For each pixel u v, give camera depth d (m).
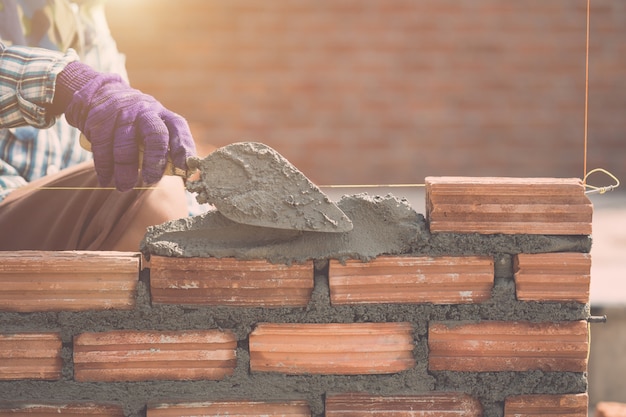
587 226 1.90
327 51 3.40
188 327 1.93
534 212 1.90
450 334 1.94
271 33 3.23
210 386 1.95
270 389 1.96
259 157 1.89
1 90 2.15
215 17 3.12
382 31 3.44
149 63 3.09
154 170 2.03
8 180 2.64
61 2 2.65
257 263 1.91
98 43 2.80
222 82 3.18
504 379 1.96
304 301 1.93
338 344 1.94
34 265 1.89
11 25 2.54
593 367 2.93
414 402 1.97
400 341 1.94
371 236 1.92
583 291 1.92
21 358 1.92
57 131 2.78
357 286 1.92
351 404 1.96
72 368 1.93
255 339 1.93
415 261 1.92
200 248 1.90
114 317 1.92
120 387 1.94
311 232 1.92
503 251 1.92
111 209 2.34
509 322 1.94
